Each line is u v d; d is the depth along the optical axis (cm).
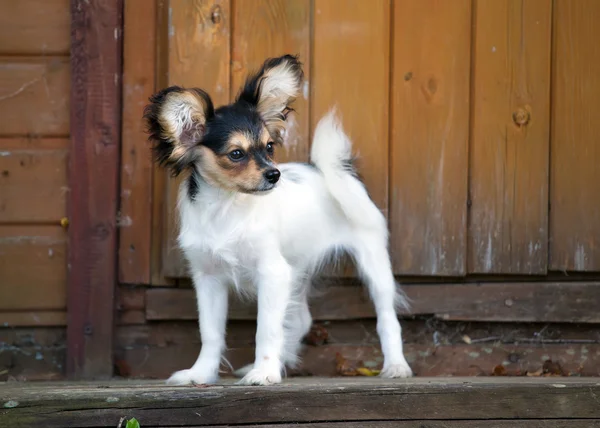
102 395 275
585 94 393
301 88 393
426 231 395
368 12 394
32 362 400
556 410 283
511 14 393
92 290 392
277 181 318
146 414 275
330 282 400
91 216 392
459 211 394
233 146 317
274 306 325
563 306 394
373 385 284
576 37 393
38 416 273
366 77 394
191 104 314
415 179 396
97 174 391
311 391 280
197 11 390
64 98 400
